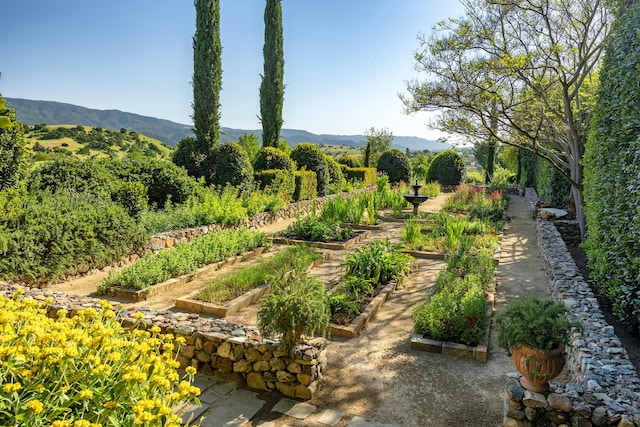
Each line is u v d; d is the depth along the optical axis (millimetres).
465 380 3766
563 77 7785
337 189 17750
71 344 1985
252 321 5008
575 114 8812
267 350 3568
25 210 5926
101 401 1957
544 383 2803
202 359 3830
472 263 6676
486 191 17953
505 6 7719
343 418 3191
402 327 4918
